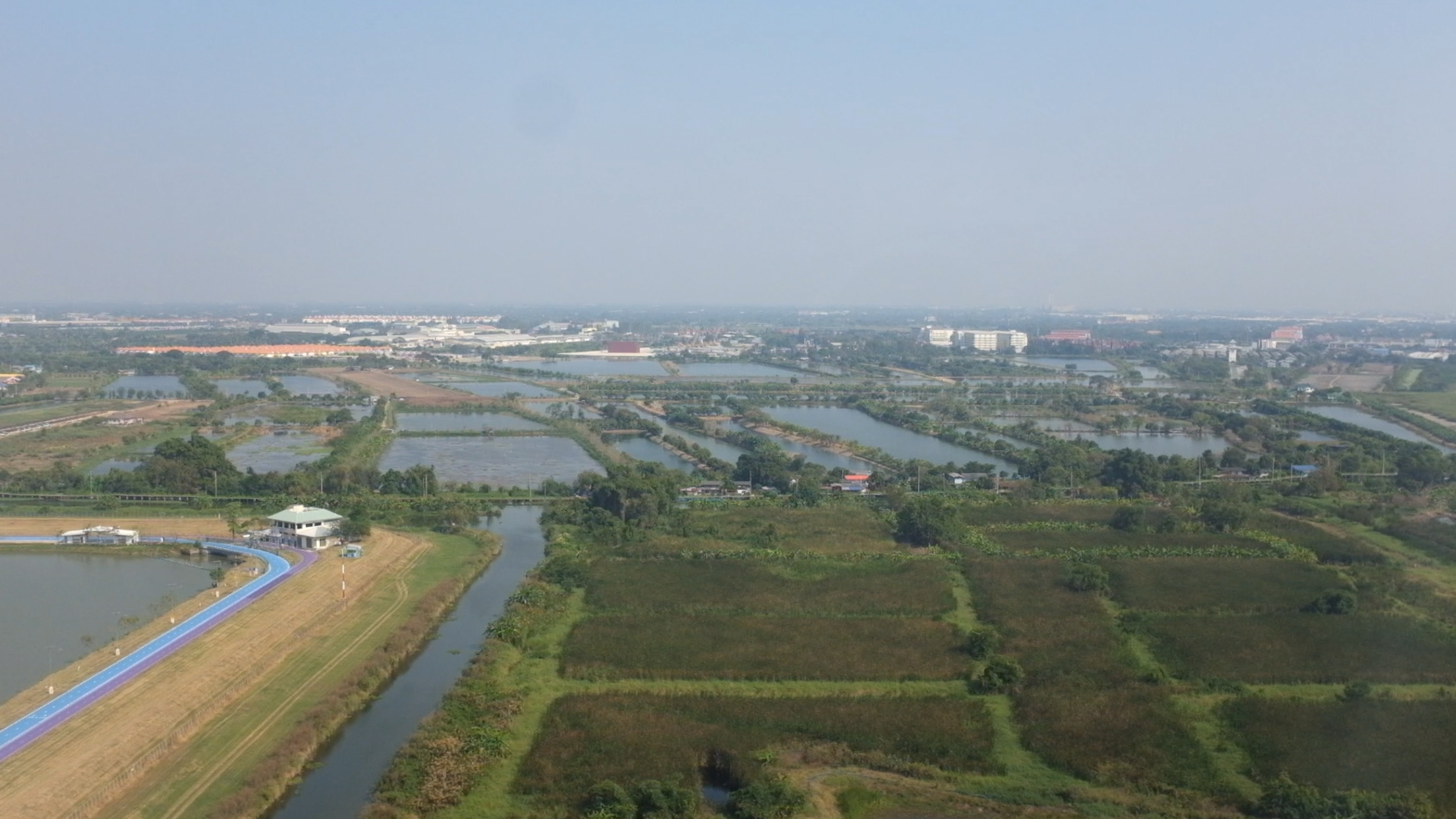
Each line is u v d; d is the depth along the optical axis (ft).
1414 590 462.60
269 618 410.31
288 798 282.36
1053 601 449.06
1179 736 314.96
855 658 379.14
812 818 269.03
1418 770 292.61
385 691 357.61
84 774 276.21
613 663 371.76
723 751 306.14
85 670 349.61
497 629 399.24
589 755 300.81
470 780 284.61
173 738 300.20
